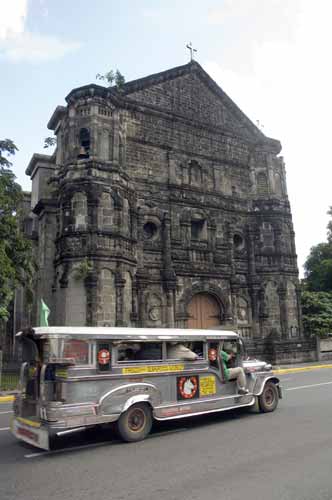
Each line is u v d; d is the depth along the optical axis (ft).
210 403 39.27
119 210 84.33
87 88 87.20
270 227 111.75
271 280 108.78
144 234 94.73
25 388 34.42
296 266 112.06
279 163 119.03
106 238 81.87
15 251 74.33
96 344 33.86
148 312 89.61
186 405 37.47
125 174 88.74
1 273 67.26
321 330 121.19
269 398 44.75
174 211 98.53
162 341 37.70
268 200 112.78
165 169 99.91
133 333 35.99
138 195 94.48
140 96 100.73
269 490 22.35
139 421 34.55
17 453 31.60
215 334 41.93
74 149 86.22
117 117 90.38
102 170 84.64
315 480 23.65
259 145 117.50
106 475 25.71
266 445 31.09
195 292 96.68
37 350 33.63
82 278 78.84
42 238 95.71
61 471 26.81
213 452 29.81
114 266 81.56
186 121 106.01
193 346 40.45
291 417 41.06
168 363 37.58
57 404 30.91
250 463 26.99
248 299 106.52
